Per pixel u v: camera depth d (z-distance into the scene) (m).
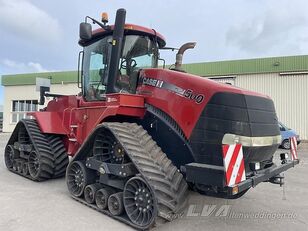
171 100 4.96
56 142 7.17
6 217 4.92
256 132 4.66
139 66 5.98
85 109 6.00
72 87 30.06
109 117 5.41
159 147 4.96
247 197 6.55
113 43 5.57
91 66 6.33
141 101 5.27
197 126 4.64
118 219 4.92
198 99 4.70
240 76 24.22
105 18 5.85
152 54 6.18
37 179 7.07
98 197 5.32
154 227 4.59
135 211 4.71
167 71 5.21
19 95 31.89
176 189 4.52
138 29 5.84
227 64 24.34
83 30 5.55
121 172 4.84
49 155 6.95
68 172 5.98
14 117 32.16
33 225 4.64
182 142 4.78
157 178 4.46
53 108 7.63
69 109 6.77
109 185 5.18
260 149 4.70
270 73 23.47
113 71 5.56
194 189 5.06
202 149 4.58
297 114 22.78
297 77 22.81
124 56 5.77
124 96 5.12
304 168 10.54
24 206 5.45
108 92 5.59
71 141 6.48
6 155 8.41
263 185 7.71
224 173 4.04
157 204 4.32
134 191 4.77
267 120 4.95
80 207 5.49
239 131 4.48
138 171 4.60
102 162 5.22
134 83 5.57
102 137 5.38
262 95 5.09
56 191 6.41
